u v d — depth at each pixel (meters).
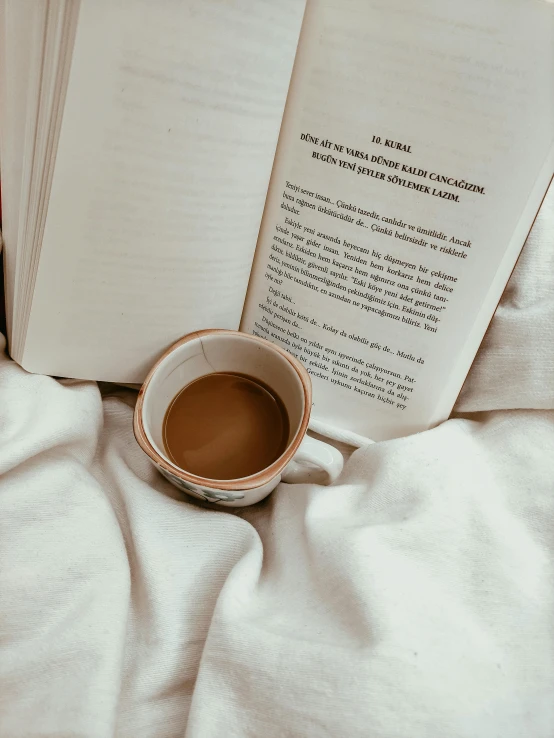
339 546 0.30
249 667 0.27
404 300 0.33
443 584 0.29
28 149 0.28
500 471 0.33
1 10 0.26
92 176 0.28
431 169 0.29
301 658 0.27
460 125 0.28
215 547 0.32
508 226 0.29
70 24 0.25
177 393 0.35
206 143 0.29
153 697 0.29
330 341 0.36
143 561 0.31
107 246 0.30
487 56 0.26
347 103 0.29
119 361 0.35
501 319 0.34
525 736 0.26
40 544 0.30
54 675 0.28
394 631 0.27
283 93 0.30
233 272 0.34
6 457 0.30
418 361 0.34
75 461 0.33
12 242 0.32
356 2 0.27
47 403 0.32
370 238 0.32
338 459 0.34
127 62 0.26
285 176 0.32
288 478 0.36
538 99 0.27
